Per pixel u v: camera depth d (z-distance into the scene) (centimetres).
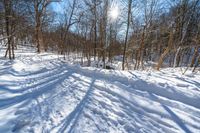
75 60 1396
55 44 2694
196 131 294
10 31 1251
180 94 436
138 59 1324
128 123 329
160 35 1305
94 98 457
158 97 433
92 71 761
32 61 1188
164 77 624
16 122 332
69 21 1945
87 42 1386
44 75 744
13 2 1179
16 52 1878
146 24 1196
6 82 595
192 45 1009
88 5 1328
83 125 324
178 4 1138
